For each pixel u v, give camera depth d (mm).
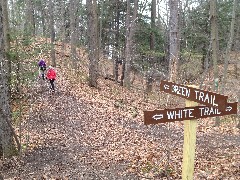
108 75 30281
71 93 18609
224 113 5094
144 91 22594
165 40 28516
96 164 9133
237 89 26312
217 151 10273
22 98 14734
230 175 7727
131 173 8305
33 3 32062
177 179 7719
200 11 30625
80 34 38625
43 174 8469
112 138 11891
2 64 9555
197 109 5023
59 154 10156
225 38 31047
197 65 27766
